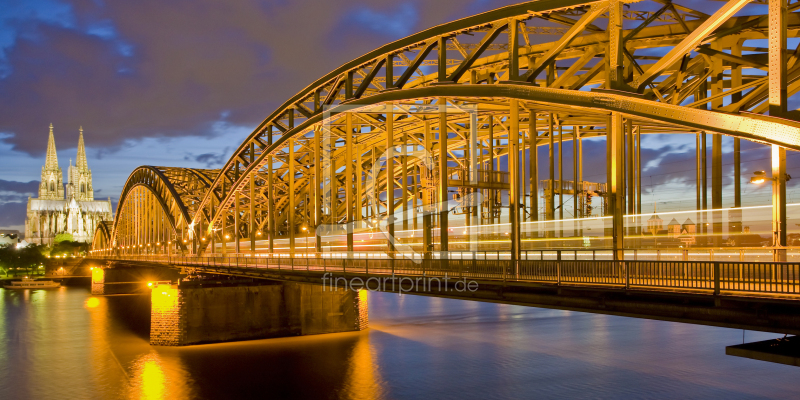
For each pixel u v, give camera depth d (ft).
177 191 341.41
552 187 138.51
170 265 263.70
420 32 124.06
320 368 150.20
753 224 128.67
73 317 268.82
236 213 246.88
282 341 184.24
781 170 70.95
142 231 438.81
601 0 87.35
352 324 201.87
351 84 151.43
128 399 128.06
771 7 65.92
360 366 151.53
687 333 188.55
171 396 129.49
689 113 74.28
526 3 99.35
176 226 341.62
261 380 140.26
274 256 162.61
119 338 201.98
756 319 58.18
